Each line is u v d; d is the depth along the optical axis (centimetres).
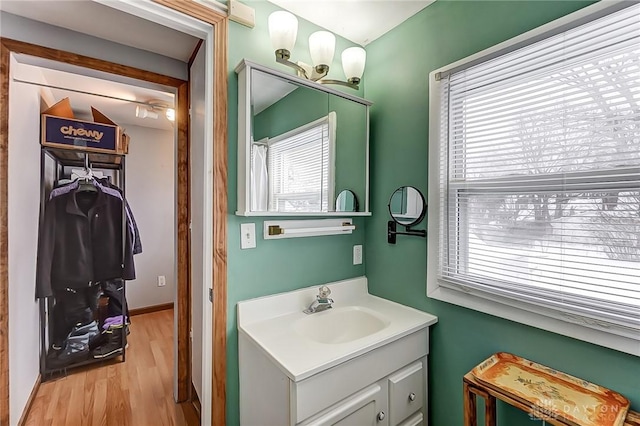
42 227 212
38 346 215
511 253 123
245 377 133
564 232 109
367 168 174
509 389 103
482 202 132
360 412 117
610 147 99
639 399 94
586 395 99
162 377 231
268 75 138
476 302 133
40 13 148
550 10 111
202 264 156
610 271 100
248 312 139
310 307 155
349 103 167
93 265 239
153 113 280
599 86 100
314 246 165
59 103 223
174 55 192
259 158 135
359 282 182
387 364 127
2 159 147
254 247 143
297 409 100
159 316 355
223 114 134
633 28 94
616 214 98
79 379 225
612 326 98
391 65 170
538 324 115
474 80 133
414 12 157
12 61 156
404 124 163
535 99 115
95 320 249
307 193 151
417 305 158
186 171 204
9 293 158
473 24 134
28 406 189
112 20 155
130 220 267
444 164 145
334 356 109
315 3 150
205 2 129
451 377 143
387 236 173
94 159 252
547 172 112
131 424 181
